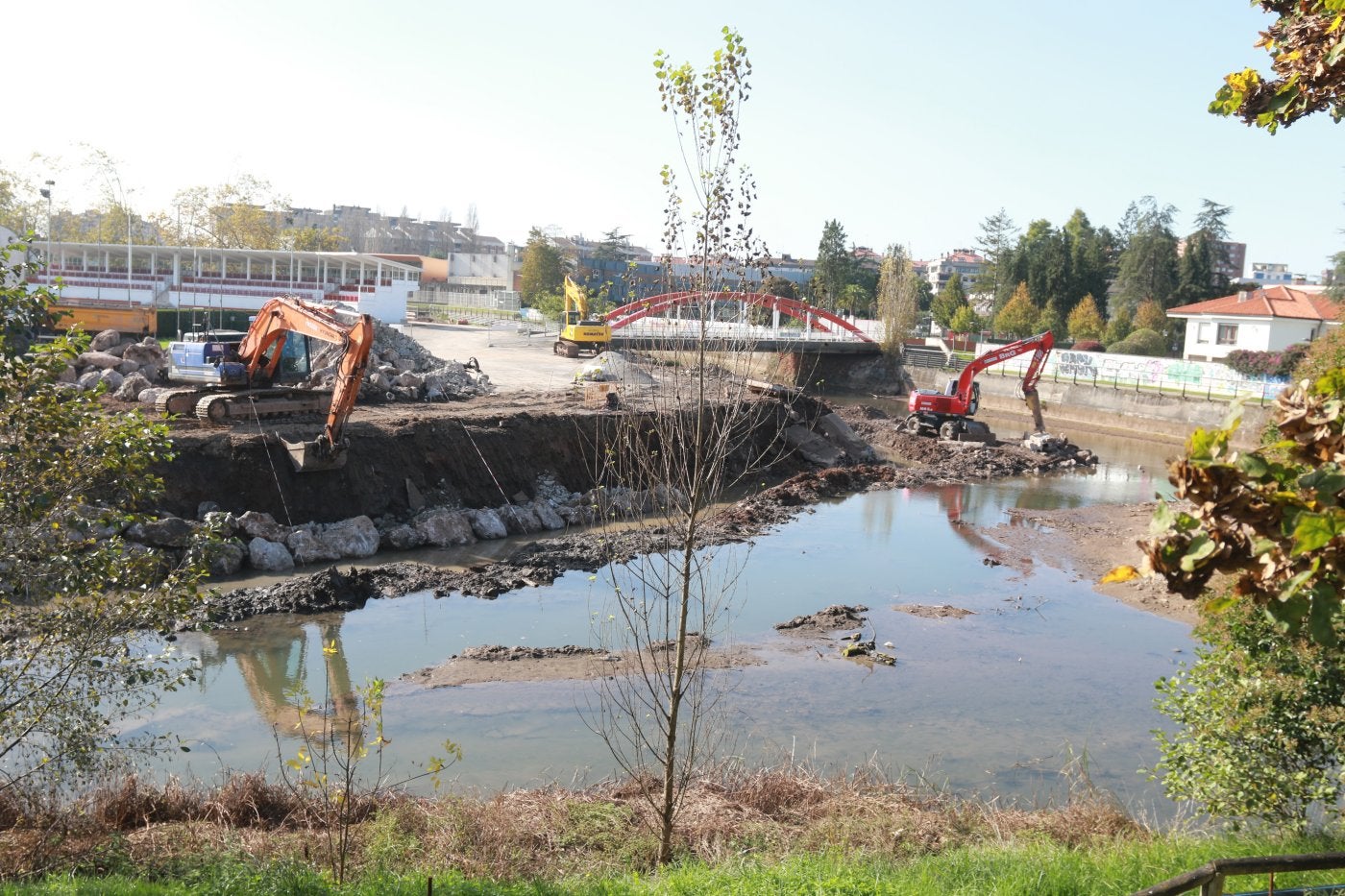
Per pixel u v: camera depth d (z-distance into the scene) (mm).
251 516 25938
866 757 15539
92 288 66125
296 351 34281
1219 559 3992
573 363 59219
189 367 32938
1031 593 25891
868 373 76625
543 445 34469
